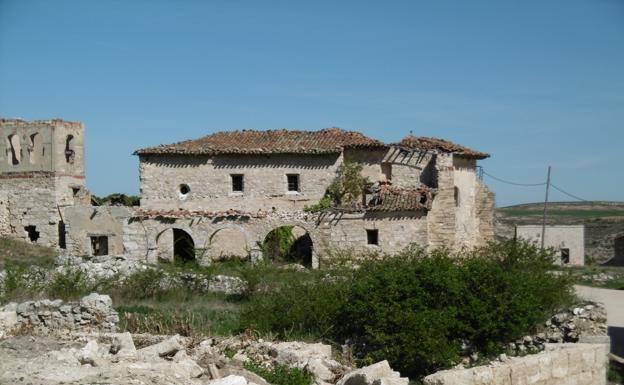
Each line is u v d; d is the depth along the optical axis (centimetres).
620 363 2094
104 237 5809
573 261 6188
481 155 5353
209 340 2036
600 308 2303
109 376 1426
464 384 1428
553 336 2286
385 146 5250
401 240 4803
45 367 1499
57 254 5306
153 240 5053
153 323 2441
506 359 1584
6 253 5088
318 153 5269
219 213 5000
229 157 5369
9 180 6012
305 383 1709
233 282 3619
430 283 2356
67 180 6094
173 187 5391
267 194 5341
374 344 2297
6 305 2614
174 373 1495
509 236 6297
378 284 2381
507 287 2367
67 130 6122
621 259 6562
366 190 5209
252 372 1702
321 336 2416
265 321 2520
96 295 2486
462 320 2295
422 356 2159
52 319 2434
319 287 2702
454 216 4953
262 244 4928
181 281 3672
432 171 5078
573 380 1669
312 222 4900
